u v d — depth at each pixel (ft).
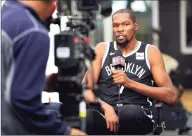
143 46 14.48
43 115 10.59
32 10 11.02
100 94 14.35
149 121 13.92
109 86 14.30
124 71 14.29
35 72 10.44
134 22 14.49
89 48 11.47
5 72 10.62
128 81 13.78
